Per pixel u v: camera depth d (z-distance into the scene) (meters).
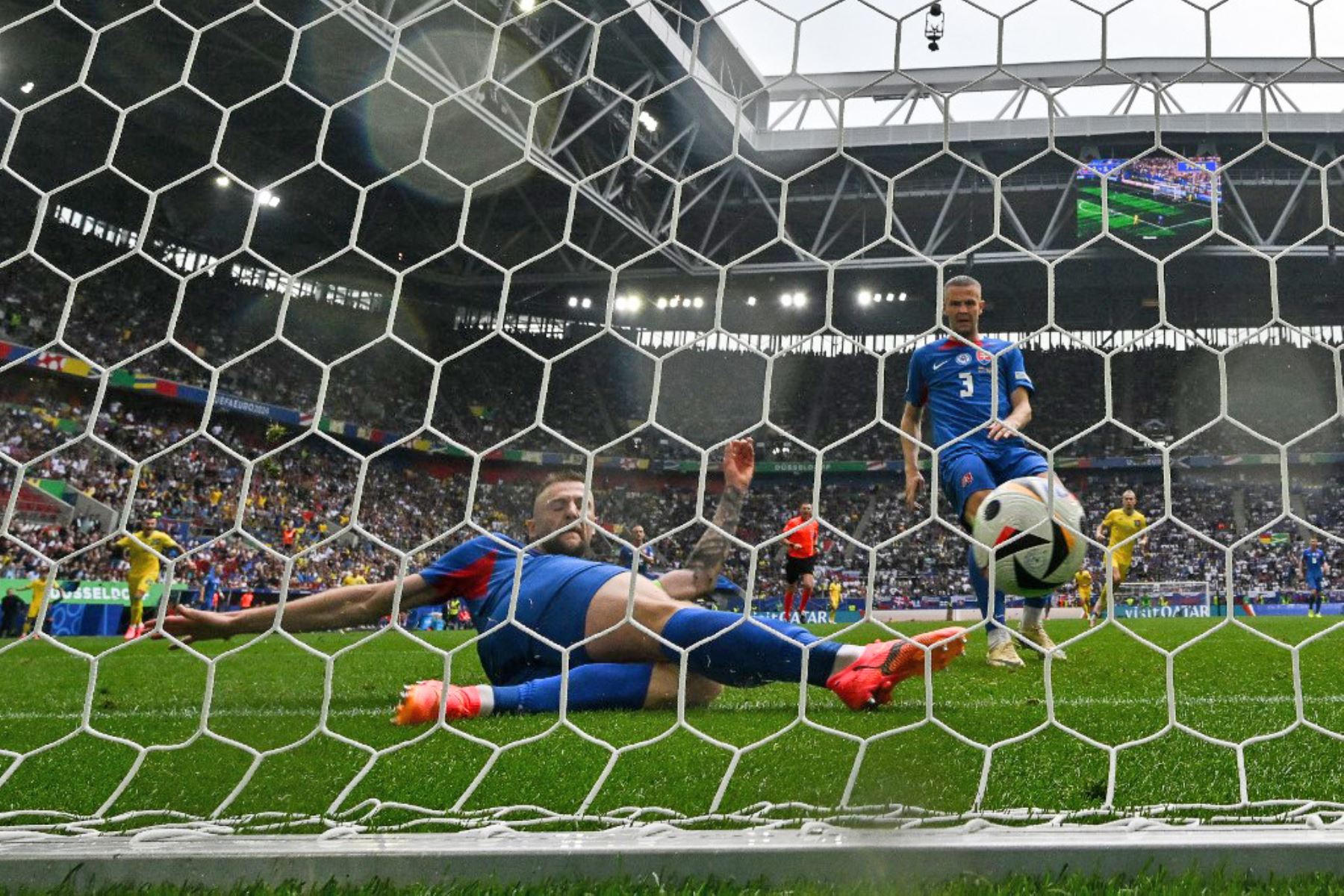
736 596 3.29
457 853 1.34
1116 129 21.48
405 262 28.20
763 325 31.38
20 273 21.97
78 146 21.72
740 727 2.65
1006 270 26.92
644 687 2.97
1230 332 30.02
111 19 16.45
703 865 1.34
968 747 2.32
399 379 29.27
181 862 1.34
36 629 1.68
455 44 16.92
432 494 28.23
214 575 19.14
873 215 26.25
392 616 1.79
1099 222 23.20
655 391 2.00
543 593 3.14
